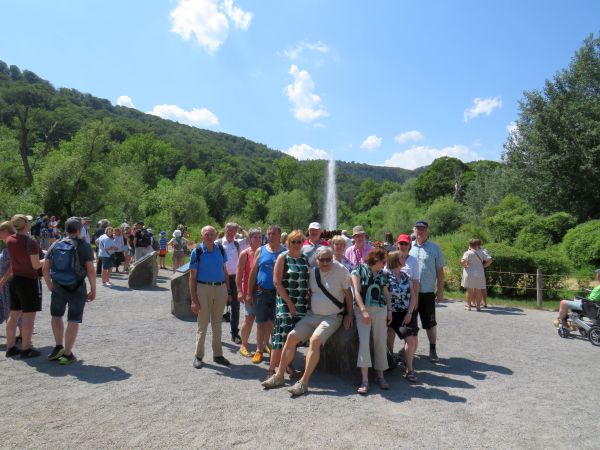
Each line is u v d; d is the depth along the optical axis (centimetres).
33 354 601
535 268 1282
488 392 504
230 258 745
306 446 363
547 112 2714
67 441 366
